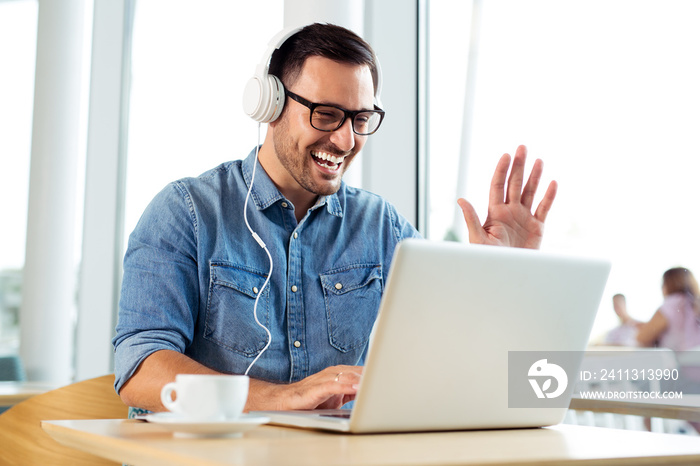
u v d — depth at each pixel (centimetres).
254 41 322
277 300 149
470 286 92
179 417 90
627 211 193
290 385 110
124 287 138
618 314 193
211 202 149
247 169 155
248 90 146
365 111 142
